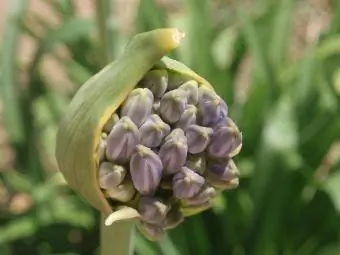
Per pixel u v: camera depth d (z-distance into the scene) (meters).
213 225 0.41
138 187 0.16
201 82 0.17
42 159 0.44
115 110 0.16
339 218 0.40
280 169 0.39
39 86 0.42
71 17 0.43
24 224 0.40
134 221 0.18
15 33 0.40
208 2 0.42
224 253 0.41
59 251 0.41
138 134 0.16
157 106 0.17
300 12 0.55
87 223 0.41
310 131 0.42
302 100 0.42
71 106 0.17
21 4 0.40
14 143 0.41
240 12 0.41
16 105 0.40
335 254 0.40
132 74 0.16
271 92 0.39
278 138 0.39
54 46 0.40
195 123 0.17
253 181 0.39
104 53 0.33
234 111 0.41
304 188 0.41
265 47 0.42
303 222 0.41
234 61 0.46
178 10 0.56
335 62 0.42
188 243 0.40
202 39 0.42
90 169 0.17
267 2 0.45
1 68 0.39
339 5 0.44
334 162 0.41
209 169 0.17
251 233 0.40
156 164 0.16
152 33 0.16
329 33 0.43
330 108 0.41
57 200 0.41
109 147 0.16
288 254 0.41
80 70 0.42
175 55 0.41
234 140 0.17
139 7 0.42
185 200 0.17
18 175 0.41
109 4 0.32
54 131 0.43
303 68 0.42
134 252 0.38
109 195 0.17
